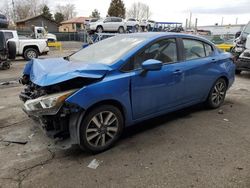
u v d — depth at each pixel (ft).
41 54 54.13
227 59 17.78
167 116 16.26
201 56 16.02
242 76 32.19
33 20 203.82
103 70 11.43
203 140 12.97
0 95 21.57
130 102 12.26
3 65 37.27
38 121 12.21
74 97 10.41
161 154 11.57
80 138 11.10
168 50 14.01
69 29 236.02
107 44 14.66
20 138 13.11
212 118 16.02
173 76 13.83
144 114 13.12
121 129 12.35
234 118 16.07
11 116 16.24
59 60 14.15
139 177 9.91
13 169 10.44
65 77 10.72
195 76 15.25
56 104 10.30
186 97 15.16
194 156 11.39
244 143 12.66
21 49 50.88
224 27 142.20
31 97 11.96
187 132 13.92
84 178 9.87
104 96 11.16
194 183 9.53
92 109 11.18
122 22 82.33
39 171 10.32
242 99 20.48
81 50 15.58
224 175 9.98
